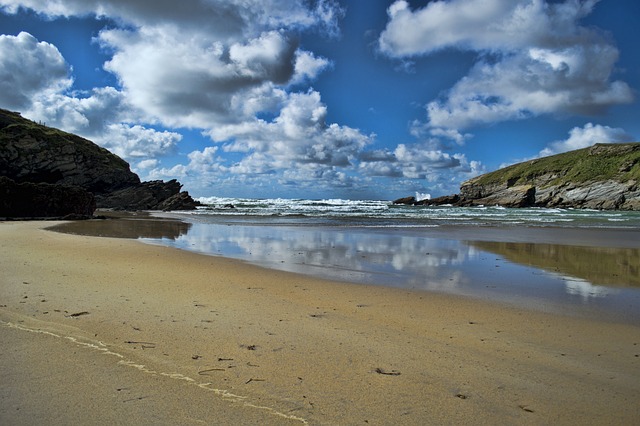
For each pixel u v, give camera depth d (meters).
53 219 34.94
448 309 8.12
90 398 3.99
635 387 4.69
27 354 4.98
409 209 75.56
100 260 12.70
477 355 5.59
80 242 17.19
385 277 11.52
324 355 5.38
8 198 34.81
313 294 9.09
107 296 8.10
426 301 8.74
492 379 4.80
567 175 117.25
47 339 5.51
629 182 98.50
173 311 7.21
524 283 11.05
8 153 65.69
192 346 5.52
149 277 10.31
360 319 7.20
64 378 4.39
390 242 20.80
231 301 8.13
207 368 4.81
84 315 6.73
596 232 29.31
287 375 4.71
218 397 4.12
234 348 5.51
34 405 3.82
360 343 5.90
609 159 115.25
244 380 4.54
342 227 31.19
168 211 62.62
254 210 64.69
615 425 3.85
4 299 7.51
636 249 19.33
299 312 7.51
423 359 5.36
